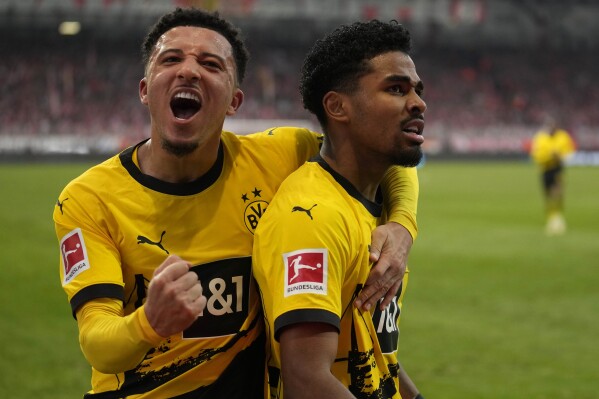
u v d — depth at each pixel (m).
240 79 2.59
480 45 48.47
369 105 2.40
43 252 11.39
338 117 2.46
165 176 2.51
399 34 2.43
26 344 6.76
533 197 21.30
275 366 2.56
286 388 2.21
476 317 7.89
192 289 2.02
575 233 14.30
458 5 44.28
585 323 7.63
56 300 8.43
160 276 2.00
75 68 40.69
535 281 9.73
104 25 41.12
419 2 43.62
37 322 7.52
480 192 22.72
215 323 2.47
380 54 2.40
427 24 45.84
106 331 2.15
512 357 6.45
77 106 38.56
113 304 2.36
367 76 2.40
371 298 2.39
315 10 42.00
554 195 14.96
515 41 48.94
